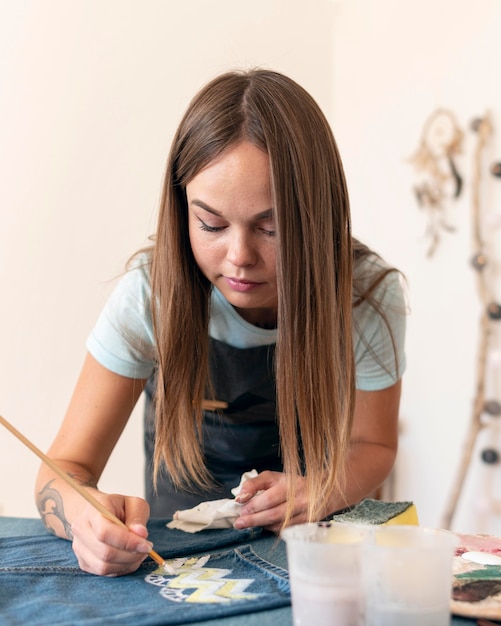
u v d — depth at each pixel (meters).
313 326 1.03
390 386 1.29
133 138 2.36
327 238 1.03
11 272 2.25
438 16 2.45
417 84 2.53
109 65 2.33
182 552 0.94
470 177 2.34
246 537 1.01
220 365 1.29
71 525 0.98
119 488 2.38
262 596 0.75
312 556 0.63
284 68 2.73
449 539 0.66
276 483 1.08
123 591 0.79
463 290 2.36
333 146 1.05
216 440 1.34
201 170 0.97
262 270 1.00
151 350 1.21
